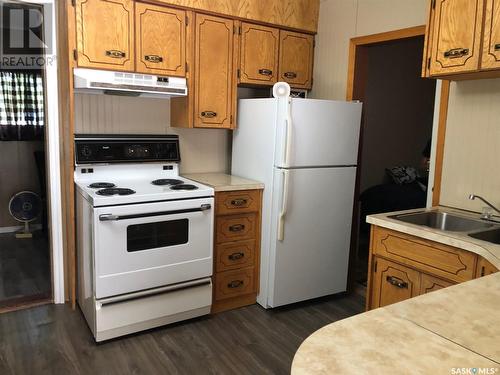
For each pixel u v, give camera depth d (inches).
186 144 132.5
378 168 213.3
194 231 106.6
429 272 82.4
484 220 92.7
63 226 116.8
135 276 99.7
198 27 116.4
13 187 193.6
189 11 114.3
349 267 137.6
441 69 90.9
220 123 123.9
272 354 98.5
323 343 37.4
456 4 86.7
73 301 115.2
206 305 112.7
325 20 137.5
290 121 110.0
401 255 87.8
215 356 96.8
